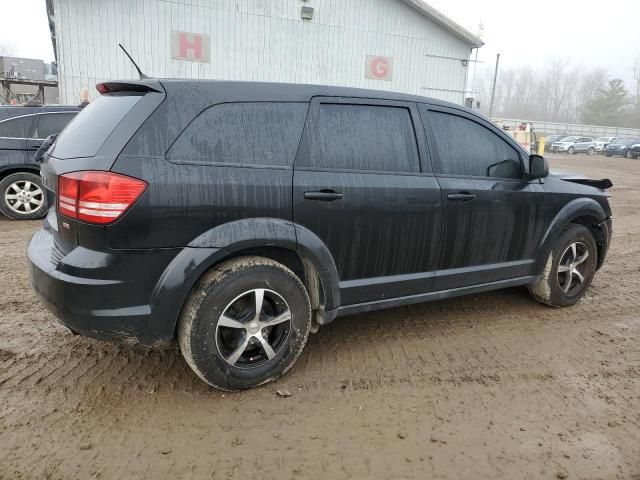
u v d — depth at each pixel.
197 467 2.40
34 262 2.86
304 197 3.00
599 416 2.91
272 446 2.57
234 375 2.93
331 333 3.88
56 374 3.16
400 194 3.35
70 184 2.58
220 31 17.50
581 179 4.75
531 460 2.52
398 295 3.52
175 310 2.72
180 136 2.73
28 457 2.42
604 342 3.88
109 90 3.05
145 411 2.81
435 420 2.83
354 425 2.76
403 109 3.51
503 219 3.89
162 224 2.63
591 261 4.61
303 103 3.13
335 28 18.86
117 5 16.22
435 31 20.19
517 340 3.87
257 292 2.91
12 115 7.32
